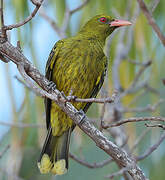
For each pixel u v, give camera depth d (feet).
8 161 31.91
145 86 37.24
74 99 22.58
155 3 27.30
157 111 36.86
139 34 35.12
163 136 30.30
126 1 37.93
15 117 30.04
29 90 31.22
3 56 25.77
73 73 32.24
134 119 24.73
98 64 33.45
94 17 37.24
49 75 32.48
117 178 38.65
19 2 32.07
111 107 36.76
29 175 36.91
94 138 25.88
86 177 40.65
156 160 35.35
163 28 33.68
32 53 31.78
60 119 33.09
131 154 30.27
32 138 32.42
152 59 34.91
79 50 32.60
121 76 37.60
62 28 38.19
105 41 39.09
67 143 33.22
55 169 32.30
